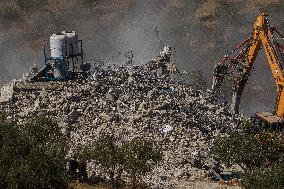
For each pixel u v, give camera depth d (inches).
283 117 7800.2
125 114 7258.9
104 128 6889.8
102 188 5004.9
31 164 3659.0
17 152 4025.6
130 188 5162.4
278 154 5713.6
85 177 5255.9
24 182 3526.1
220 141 6067.9
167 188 5374.0
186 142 6722.4
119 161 4958.2
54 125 5403.5
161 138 6766.7
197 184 5536.4
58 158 3890.3
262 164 5649.6
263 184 4311.0
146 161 4995.1
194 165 6200.8
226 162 6043.3
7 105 7303.2
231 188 5359.3
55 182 3713.1
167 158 6289.4
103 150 4995.1
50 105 7337.6
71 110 7258.9
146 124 7037.4
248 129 6806.1
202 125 7352.4
